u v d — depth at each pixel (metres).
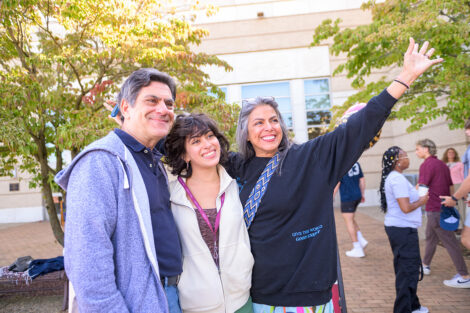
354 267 4.69
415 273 2.92
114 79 4.84
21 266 4.01
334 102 11.53
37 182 4.93
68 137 3.41
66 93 4.43
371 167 11.47
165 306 1.23
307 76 11.60
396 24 4.50
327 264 1.61
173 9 5.07
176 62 4.33
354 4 11.48
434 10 4.09
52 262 4.05
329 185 1.66
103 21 3.94
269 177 1.71
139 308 1.15
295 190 1.64
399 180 2.95
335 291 1.80
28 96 3.43
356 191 5.27
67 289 3.73
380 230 7.16
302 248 1.63
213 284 1.53
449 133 8.06
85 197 1.10
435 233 4.11
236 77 11.73
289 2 11.65
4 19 3.68
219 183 1.79
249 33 11.73
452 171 5.79
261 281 1.66
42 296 4.08
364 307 3.36
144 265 1.21
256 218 1.70
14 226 10.80
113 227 1.18
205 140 1.68
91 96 3.99
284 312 1.63
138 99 1.40
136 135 1.44
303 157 1.71
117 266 1.17
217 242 1.62
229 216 1.63
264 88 11.78
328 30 5.47
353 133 1.58
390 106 1.52
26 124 3.64
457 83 3.96
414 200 2.97
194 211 1.61
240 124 1.86
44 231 9.39
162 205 1.45
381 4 5.39
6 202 11.85
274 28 11.70
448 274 4.16
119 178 1.22
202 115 1.76
